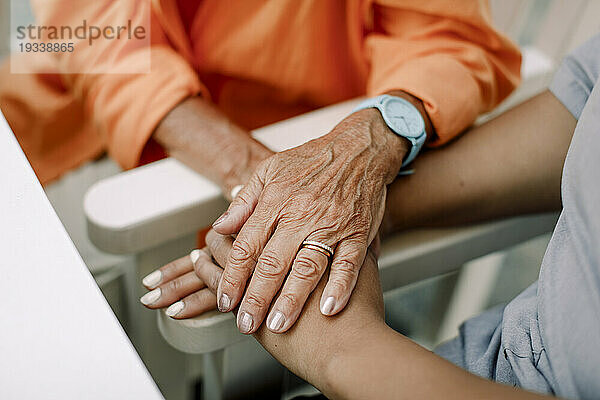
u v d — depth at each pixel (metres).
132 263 0.84
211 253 0.72
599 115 0.63
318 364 0.61
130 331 0.96
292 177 0.71
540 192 0.82
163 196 0.79
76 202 1.17
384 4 0.96
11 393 0.48
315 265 0.65
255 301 0.64
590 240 0.61
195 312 0.70
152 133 0.89
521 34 1.31
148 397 0.49
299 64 1.06
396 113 0.79
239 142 0.83
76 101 1.12
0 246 0.58
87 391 0.49
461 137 0.85
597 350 0.58
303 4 1.00
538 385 0.64
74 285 0.55
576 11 1.11
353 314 0.63
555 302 0.63
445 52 0.91
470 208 0.82
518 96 1.06
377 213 0.73
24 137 1.15
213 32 1.04
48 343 0.51
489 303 1.25
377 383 0.56
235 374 0.80
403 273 0.80
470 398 0.52
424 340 1.10
